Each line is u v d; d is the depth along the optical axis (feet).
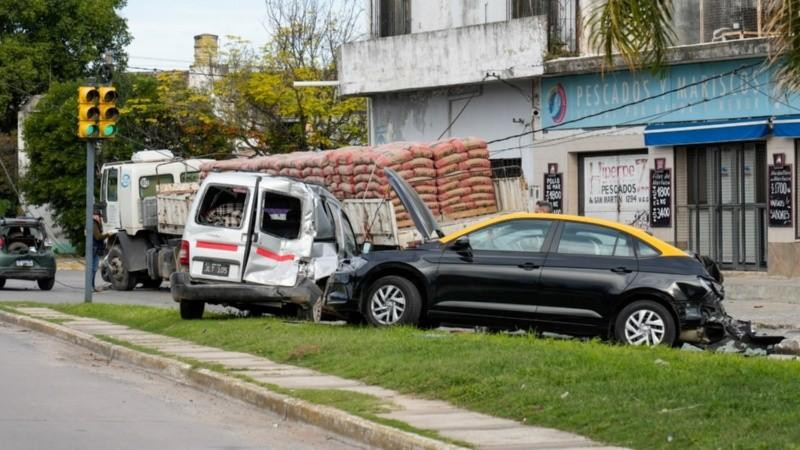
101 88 74.59
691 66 87.35
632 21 38.93
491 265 51.85
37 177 178.50
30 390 43.14
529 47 96.43
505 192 76.28
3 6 211.00
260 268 62.03
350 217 73.87
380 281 53.98
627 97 91.35
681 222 89.10
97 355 55.11
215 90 161.17
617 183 93.25
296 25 162.91
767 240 83.87
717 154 87.10
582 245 51.03
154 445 33.24
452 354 43.93
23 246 104.94
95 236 107.34
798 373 37.68
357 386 41.39
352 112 157.79
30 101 210.18
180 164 104.63
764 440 28.94
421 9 109.60
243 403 41.11
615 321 49.80
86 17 220.02
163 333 59.41
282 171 81.35
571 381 37.78
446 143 74.23
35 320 67.00
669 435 30.32
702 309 48.65
